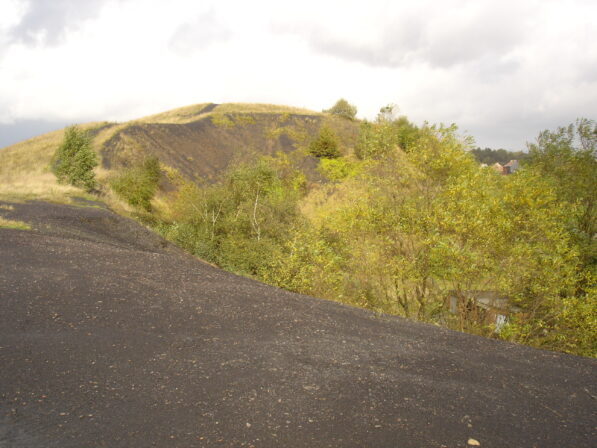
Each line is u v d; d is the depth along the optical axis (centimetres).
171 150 3978
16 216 1101
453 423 294
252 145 4509
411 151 1112
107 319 424
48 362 321
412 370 391
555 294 942
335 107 5941
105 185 2536
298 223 2153
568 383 396
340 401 311
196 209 2231
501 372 410
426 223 1012
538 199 962
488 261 895
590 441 287
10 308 413
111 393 289
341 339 462
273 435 259
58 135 4028
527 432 292
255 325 472
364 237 1107
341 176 3644
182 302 518
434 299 1052
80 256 671
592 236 1364
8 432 232
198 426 260
